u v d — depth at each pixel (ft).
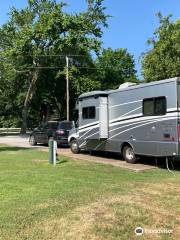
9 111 204.23
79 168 49.85
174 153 48.14
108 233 23.79
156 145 50.85
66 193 33.58
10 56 158.71
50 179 40.65
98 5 157.79
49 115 215.92
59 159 60.13
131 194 33.47
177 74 118.93
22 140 117.39
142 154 53.36
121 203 30.14
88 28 155.43
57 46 155.53
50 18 153.58
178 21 123.65
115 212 27.68
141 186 37.40
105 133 61.05
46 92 190.29
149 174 45.93
